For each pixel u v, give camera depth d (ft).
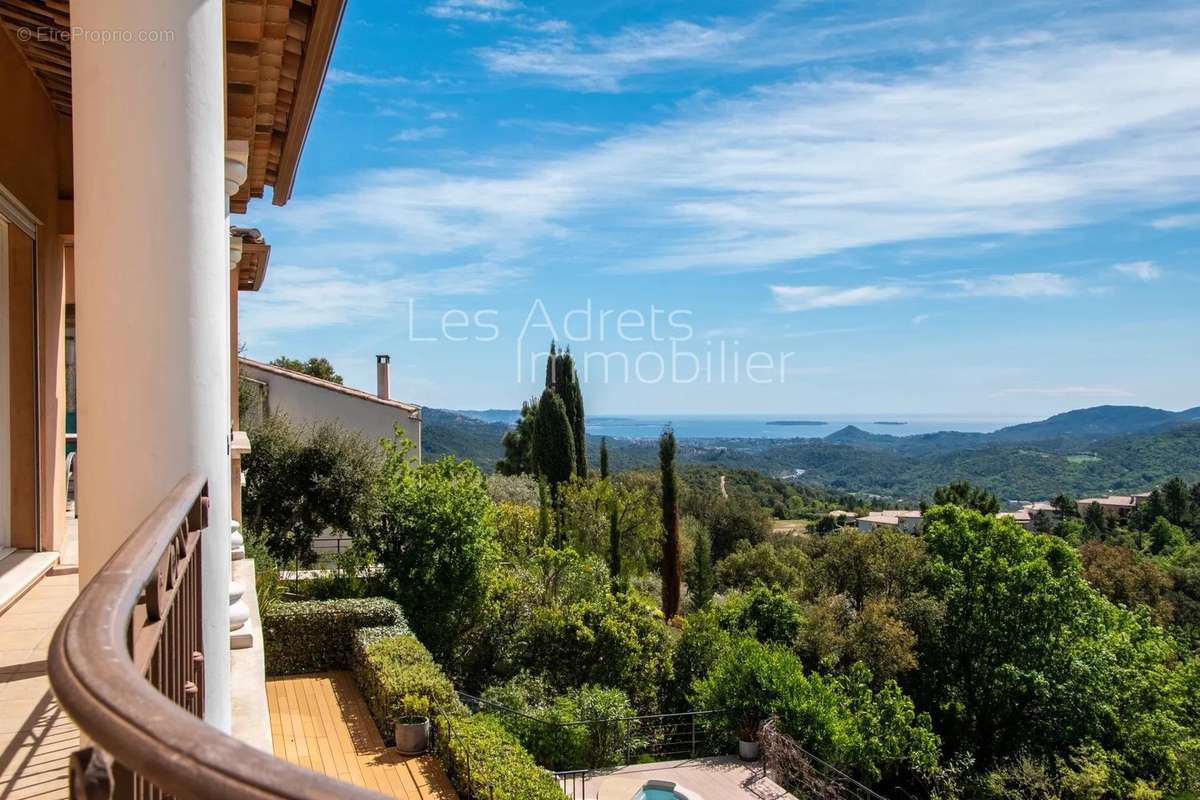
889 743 65.16
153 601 4.42
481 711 52.37
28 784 7.80
